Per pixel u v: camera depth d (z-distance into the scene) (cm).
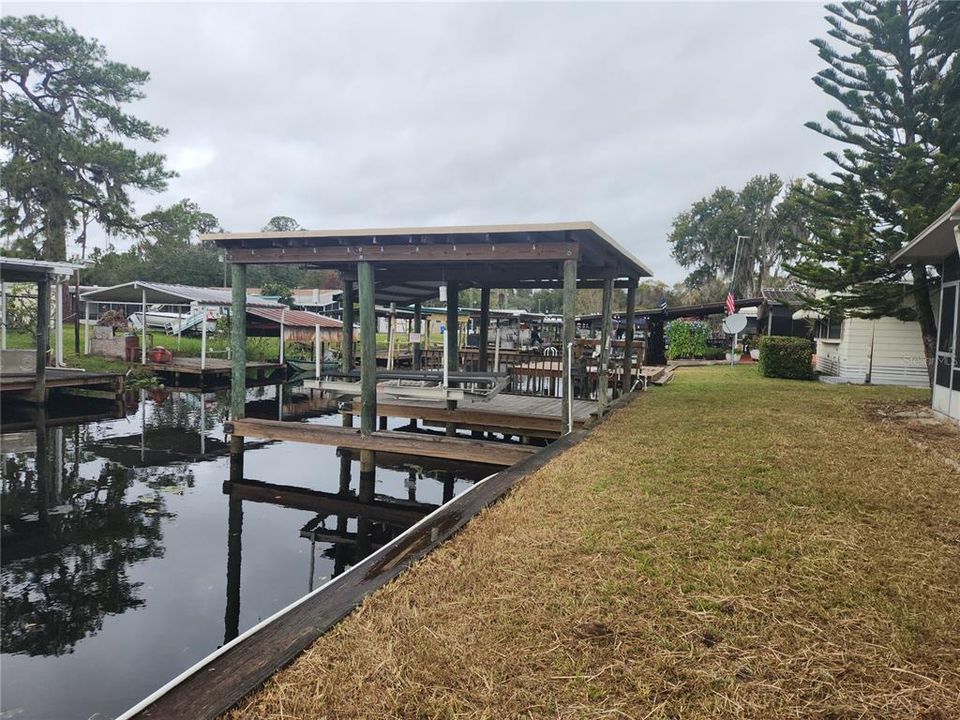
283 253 779
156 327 3011
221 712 183
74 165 2400
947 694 197
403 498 768
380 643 225
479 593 269
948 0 1009
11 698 334
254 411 1458
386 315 1644
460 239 690
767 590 272
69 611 443
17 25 2288
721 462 522
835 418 810
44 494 738
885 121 1118
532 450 699
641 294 5578
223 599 468
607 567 297
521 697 195
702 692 199
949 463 535
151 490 771
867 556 312
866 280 1161
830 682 203
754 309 2692
